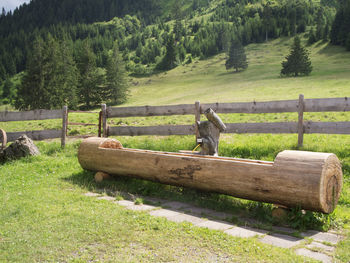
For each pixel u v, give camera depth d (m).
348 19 133.38
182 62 176.25
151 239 3.68
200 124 6.27
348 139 10.70
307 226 4.32
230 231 4.03
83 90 86.75
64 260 3.21
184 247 3.47
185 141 10.84
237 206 5.14
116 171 6.67
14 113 12.02
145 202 5.45
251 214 4.77
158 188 6.30
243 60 120.06
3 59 195.75
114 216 4.50
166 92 94.88
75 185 6.69
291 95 37.06
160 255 3.26
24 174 7.89
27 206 5.05
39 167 8.55
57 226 4.11
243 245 3.49
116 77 89.12
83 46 94.81
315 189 3.98
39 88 70.06
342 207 5.08
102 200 5.46
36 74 71.12
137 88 113.81
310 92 37.66
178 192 6.05
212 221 4.45
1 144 11.21
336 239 3.84
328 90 37.38
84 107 88.25
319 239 3.84
